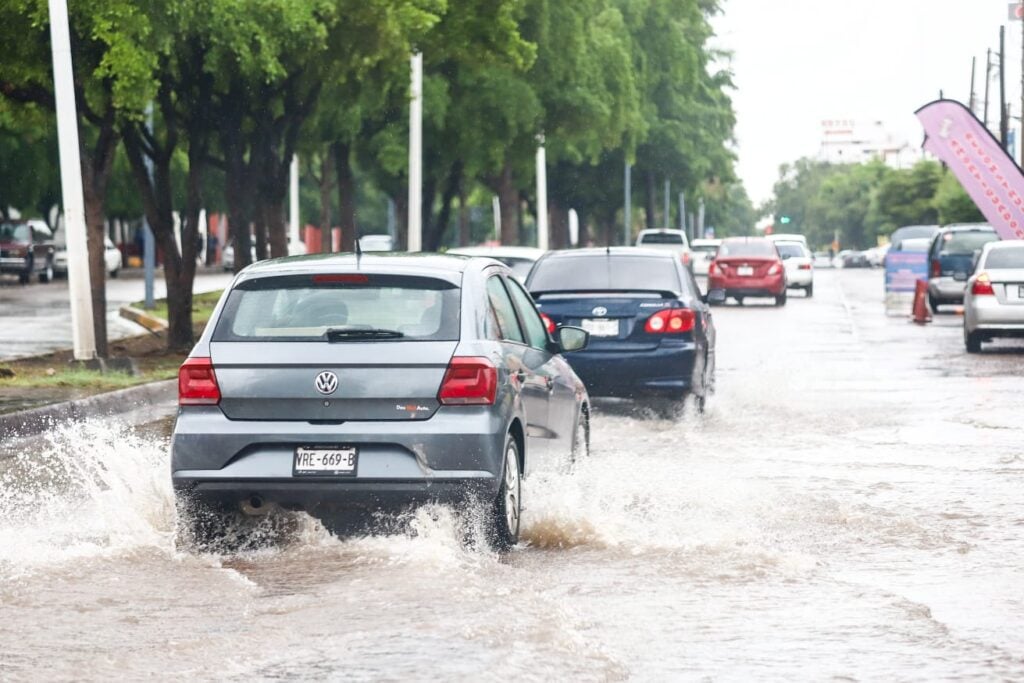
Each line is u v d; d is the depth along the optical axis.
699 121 188.75
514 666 15.45
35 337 68.56
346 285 22.00
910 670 15.48
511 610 18.00
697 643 16.56
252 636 16.86
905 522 24.08
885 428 37.66
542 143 109.25
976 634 17.02
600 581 19.81
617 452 33.12
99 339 53.75
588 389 39.53
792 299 124.31
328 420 21.22
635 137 137.75
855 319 91.06
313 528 22.00
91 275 53.53
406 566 20.42
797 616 17.86
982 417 39.91
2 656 16.08
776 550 21.81
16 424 37.22
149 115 76.44
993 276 62.53
